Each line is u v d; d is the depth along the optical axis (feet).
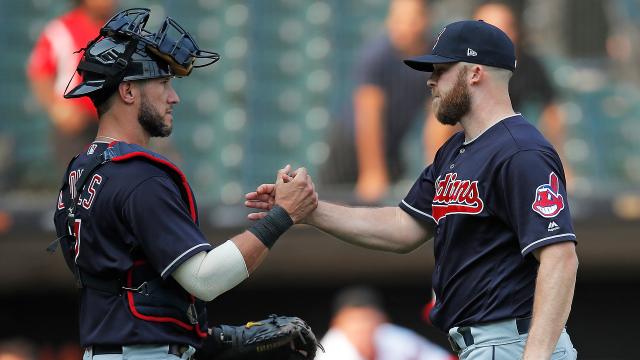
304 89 135.23
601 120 124.36
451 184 46.01
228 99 133.39
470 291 45.24
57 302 110.22
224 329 48.88
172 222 42.70
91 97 44.91
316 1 143.33
